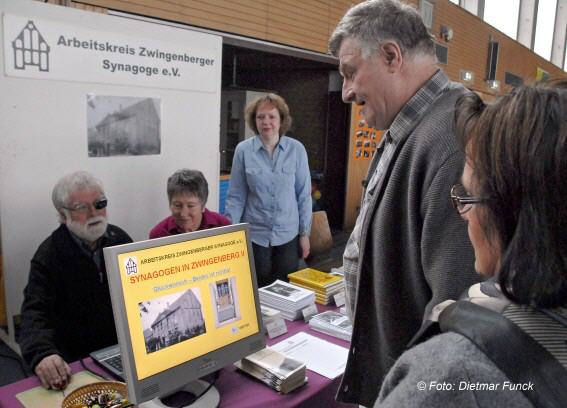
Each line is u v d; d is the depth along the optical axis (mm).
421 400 455
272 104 2941
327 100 5844
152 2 3176
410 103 1194
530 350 433
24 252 2225
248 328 1325
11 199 2156
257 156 2975
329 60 5074
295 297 1820
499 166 476
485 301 505
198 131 2852
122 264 1076
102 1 2885
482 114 521
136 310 1092
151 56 2549
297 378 1310
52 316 1733
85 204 1771
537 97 470
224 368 1404
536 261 450
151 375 1099
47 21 2158
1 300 2619
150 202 2668
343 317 1745
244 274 1338
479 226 524
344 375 1317
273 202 2982
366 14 1221
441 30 6578
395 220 1179
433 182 1050
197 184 2080
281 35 4344
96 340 1851
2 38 2041
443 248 1034
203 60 2807
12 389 1308
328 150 5957
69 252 1787
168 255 1167
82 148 2348
